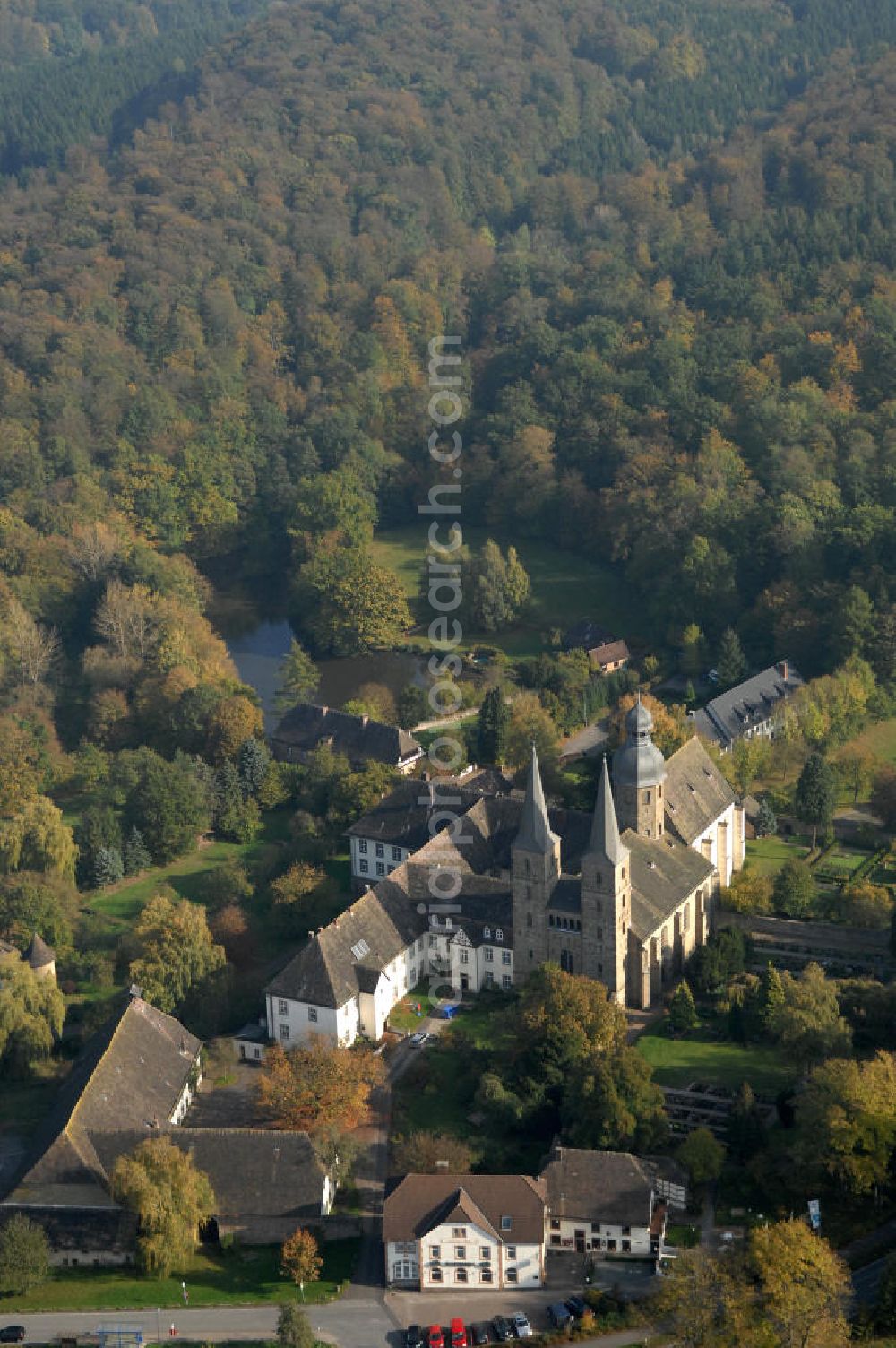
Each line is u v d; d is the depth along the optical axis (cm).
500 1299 16175
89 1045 19538
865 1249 16175
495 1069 18825
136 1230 16825
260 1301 16275
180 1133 17562
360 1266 16750
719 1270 15288
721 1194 17250
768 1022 19462
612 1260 16562
